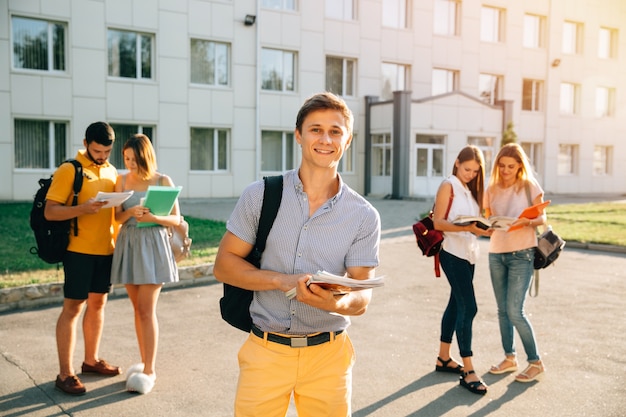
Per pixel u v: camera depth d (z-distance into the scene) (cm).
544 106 3017
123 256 414
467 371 425
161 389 417
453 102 2498
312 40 2375
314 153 227
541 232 475
